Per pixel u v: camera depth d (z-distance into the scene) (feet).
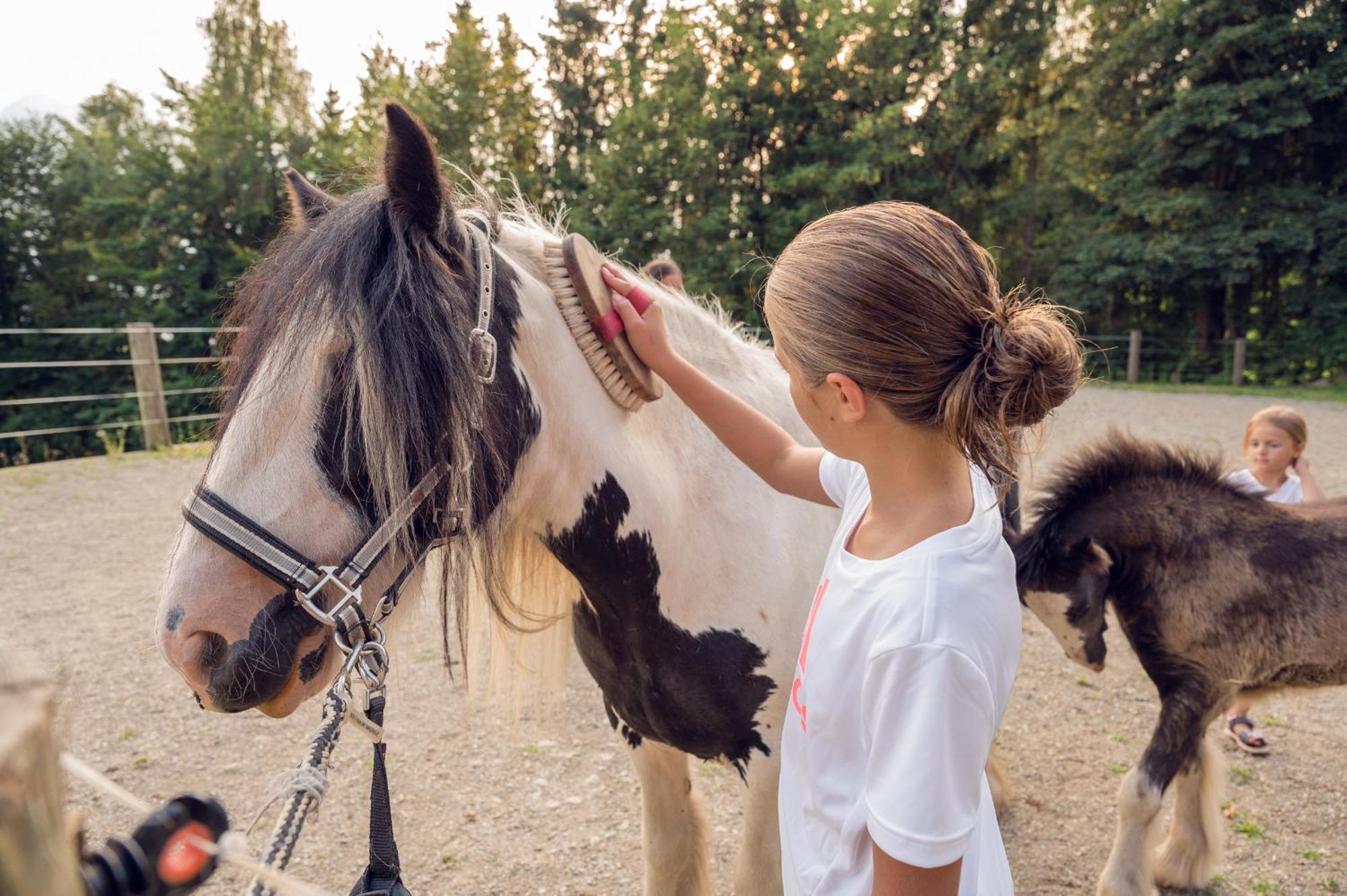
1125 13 57.88
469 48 57.57
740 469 4.82
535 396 3.97
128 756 9.43
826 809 2.63
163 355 53.78
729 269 53.01
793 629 4.73
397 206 3.54
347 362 3.26
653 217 54.03
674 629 4.52
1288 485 10.44
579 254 4.17
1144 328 59.00
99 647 12.14
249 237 56.34
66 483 22.04
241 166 54.75
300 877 7.57
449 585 3.71
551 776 9.17
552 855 7.88
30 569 15.42
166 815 1.82
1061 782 8.98
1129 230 59.82
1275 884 7.38
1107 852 7.84
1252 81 50.24
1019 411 2.34
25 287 56.65
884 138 54.80
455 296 3.50
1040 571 7.30
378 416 3.18
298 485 3.25
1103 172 60.39
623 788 8.96
